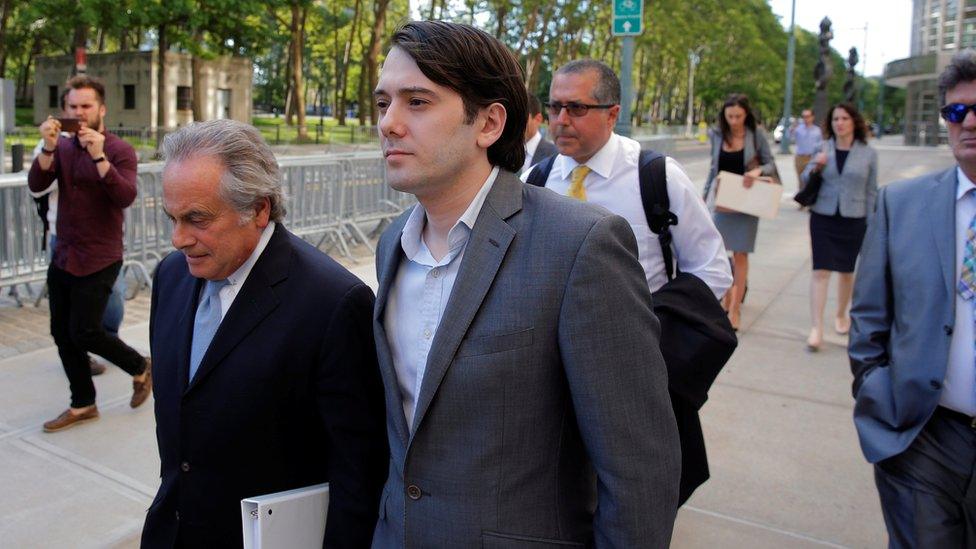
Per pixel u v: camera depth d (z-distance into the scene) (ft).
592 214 4.88
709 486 12.51
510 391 4.72
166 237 24.63
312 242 31.45
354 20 127.44
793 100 275.59
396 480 5.27
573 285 4.66
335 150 64.75
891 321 8.05
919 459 7.64
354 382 5.93
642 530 4.75
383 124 4.85
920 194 7.83
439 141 4.79
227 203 5.71
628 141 9.43
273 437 5.94
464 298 4.80
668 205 9.02
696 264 9.09
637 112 204.23
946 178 7.72
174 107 116.37
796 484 12.60
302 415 6.02
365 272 27.48
